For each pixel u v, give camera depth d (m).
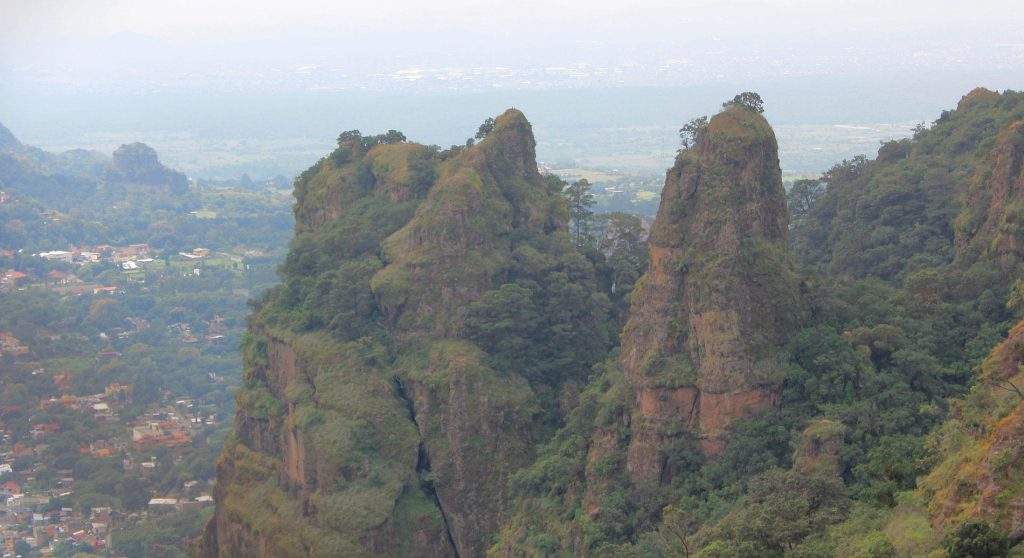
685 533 87.12
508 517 105.56
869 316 102.25
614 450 98.50
